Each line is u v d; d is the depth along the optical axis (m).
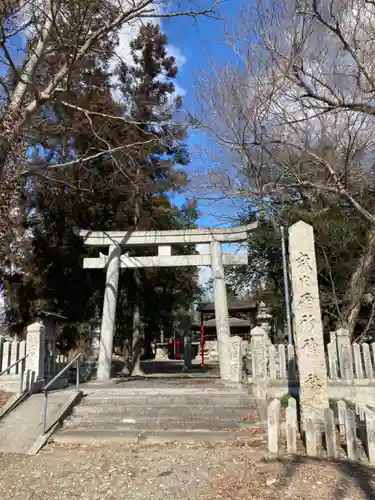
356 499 5.02
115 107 14.83
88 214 19.44
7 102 10.77
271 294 20.64
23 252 17.52
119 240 16.11
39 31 10.19
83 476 6.12
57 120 14.80
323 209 14.94
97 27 10.93
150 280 21.73
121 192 17.97
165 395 10.02
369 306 17.52
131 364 19.77
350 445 6.48
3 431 8.10
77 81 13.72
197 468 6.26
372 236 15.16
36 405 9.39
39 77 12.44
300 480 5.63
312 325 8.05
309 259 8.34
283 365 10.47
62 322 19.30
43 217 19.06
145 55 17.77
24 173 11.95
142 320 24.53
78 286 19.38
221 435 7.71
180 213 24.44
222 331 14.85
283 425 7.91
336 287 16.89
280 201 16.09
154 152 17.03
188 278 25.80
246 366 14.21
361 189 11.76
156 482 5.80
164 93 17.77
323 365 7.88
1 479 6.12
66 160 16.16
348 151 10.12
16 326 18.73
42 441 7.61
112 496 5.39
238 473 6.00
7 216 11.27
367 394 10.25
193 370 22.83
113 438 7.77
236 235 15.84
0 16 9.09
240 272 22.72
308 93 10.12
